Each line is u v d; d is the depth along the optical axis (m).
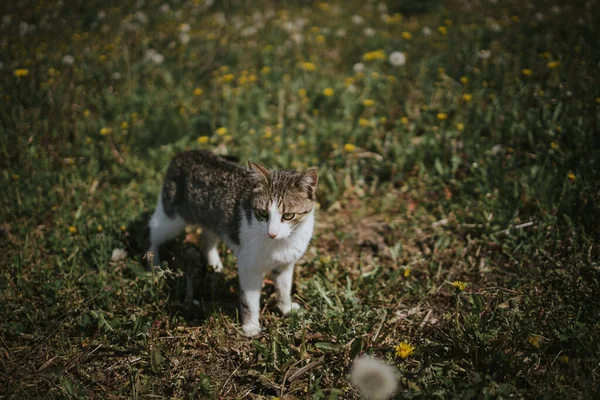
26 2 8.98
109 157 5.46
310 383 2.96
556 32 7.10
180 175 3.97
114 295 3.69
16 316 3.48
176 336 3.36
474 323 3.11
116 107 6.18
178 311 3.52
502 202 4.48
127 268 4.03
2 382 2.99
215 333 3.38
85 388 2.95
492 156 5.01
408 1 9.95
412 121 5.86
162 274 3.45
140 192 5.00
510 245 4.11
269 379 2.99
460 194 4.75
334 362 3.11
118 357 3.22
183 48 7.76
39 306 3.61
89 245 4.15
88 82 6.64
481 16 8.46
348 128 5.73
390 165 5.20
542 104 5.42
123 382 3.03
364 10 9.84
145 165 5.39
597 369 2.85
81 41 7.74
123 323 3.40
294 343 3.30
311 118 6.11
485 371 2.93
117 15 8.84
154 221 4.18
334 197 4.94
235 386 2.99
